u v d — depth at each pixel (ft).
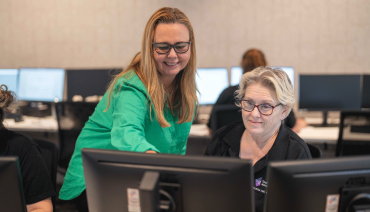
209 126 8.74
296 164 2.78
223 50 12.60
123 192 3.00
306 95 10.45
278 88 3.93
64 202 9.07
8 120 10.93
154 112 4.40
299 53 12.10
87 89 11.34
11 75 12.14
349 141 7.95
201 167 2.82
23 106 12.22
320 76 10.37
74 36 13.78
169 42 4.18
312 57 12.05
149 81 4.33
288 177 2.78
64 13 13.71
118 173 2.97
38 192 3.97
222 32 12.51
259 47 12.33
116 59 13.52
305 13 11.86
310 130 9.71
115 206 3.08
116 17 13.29
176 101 4.97
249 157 4.38
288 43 12.12
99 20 13.46
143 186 2.68
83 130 4.92
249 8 12.21
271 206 2.87
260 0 12.09
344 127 7.89
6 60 14.44
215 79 11.53
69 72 11.46
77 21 13.65
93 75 11.24
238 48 12.48
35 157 4.03
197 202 2.89
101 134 4.67
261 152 4.30
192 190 2.87
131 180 2.94
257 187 4.09
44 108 12.55
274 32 12.16
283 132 4.25
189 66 4.70
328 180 2.81
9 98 4.03
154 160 2.89
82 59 13.84
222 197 2.83
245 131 4.51
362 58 11.75
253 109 4.08
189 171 2.84
